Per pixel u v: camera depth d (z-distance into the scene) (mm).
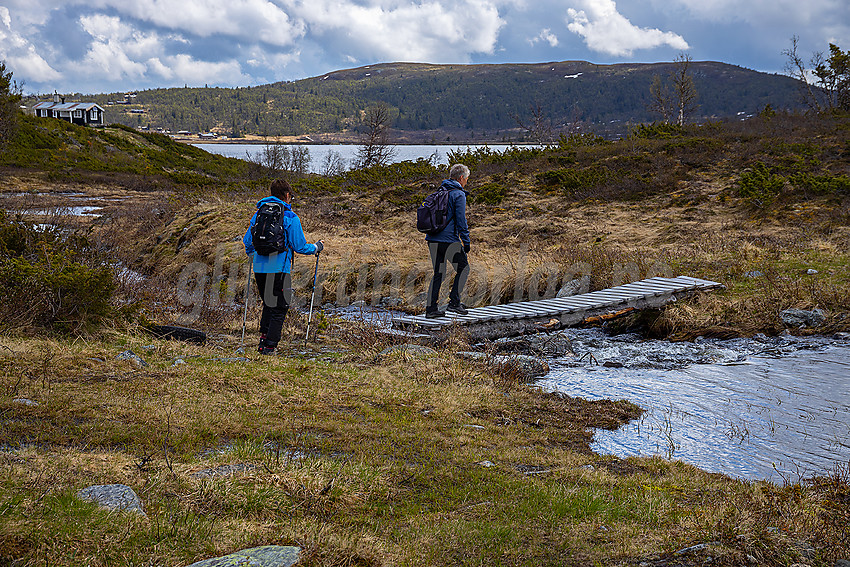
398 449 4918
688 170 22688
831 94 36219
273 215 7559
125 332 8086
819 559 3148
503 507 3902
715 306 10453
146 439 4398
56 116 92375
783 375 7855
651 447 5645
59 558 2668
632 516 3867
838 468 5027
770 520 3547
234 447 4461
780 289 10695
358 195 25141
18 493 3199
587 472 4750
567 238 16469
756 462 5258
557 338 9930
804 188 17344
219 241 16312
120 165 59156
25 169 49281
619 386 7625
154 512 3252
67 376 5781
